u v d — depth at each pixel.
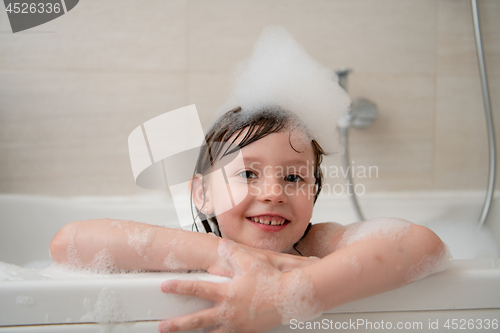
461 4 1.44
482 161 1.48
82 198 1.38
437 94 1.46
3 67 1.35
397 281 0.50
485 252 1.11
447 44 1.45
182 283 0.46
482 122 1.48
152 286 0.47
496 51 1.46
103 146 1.39
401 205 1.34
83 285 0.46
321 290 0.47
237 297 0.46
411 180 1.45
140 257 0.52
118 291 0.47
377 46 1.43
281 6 1.39
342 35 1.41
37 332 0.46
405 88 1.44
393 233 0.53
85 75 1.38
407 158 1.45
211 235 0.55
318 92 0.72
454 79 1.46
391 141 1.44
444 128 1.47
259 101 0.70
